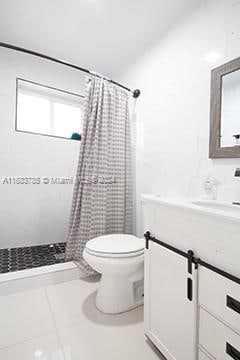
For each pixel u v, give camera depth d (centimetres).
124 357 97
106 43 177
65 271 162
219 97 115
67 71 229
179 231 86
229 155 109
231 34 111
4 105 198
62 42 178
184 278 81
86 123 169
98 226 166
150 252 102
